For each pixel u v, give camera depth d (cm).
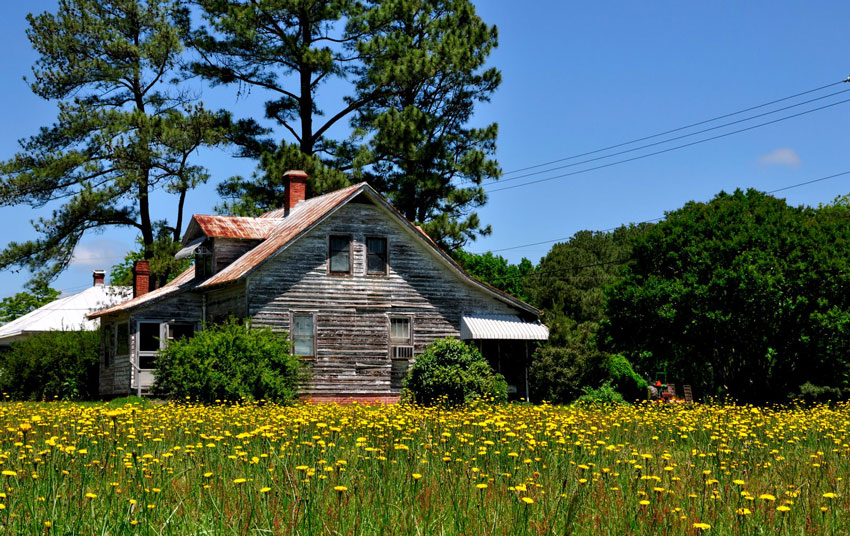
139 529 570
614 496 731
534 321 3312
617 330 3212
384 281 3094
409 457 940
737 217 3083
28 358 3656
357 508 639
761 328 2925
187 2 4522
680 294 2967
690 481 793
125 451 946
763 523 635
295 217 3350
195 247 3353
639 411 1992
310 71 4553
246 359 2511
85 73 4119
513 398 3269
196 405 2188
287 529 562
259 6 4341
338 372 2983
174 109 4262
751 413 1997
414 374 2673
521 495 683
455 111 4575
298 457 930
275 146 4544
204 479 784
